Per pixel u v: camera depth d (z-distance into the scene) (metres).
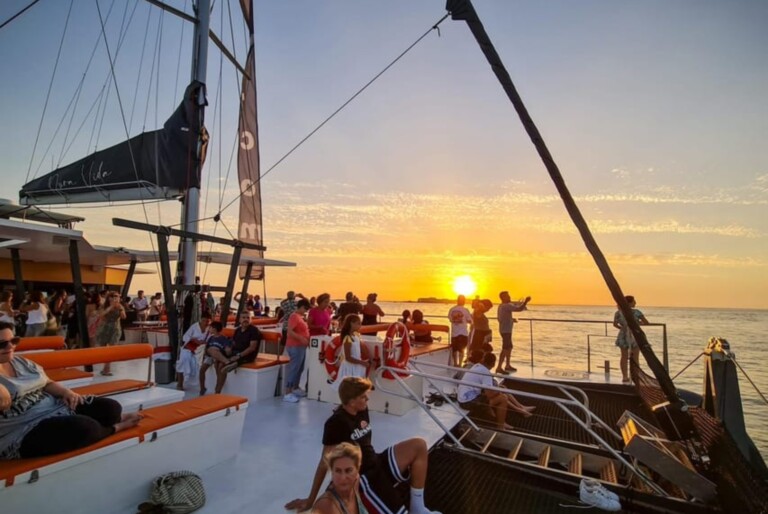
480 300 10.04
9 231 6.76
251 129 12.41
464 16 4.38
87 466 3.06
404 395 6.11
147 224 7.37
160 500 3.23
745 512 3.15
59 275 14.88
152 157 8.48
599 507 3.74
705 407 5.32
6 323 2.97
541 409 7.53
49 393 3.21
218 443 4.25
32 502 2.75
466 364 7.04
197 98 8.81
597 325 54.09
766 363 21.36
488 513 3.63
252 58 12.33
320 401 6.73
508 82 4.37
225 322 8.75
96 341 8.05
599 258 4.35
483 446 5.39
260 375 6.79
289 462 4.36
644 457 4.10
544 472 4.26
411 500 3.15
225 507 3.43
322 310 7.55
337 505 2.26
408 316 11.76
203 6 9.21
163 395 4.87
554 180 4.34
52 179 9.39
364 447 3.09
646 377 6.27
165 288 7.63
